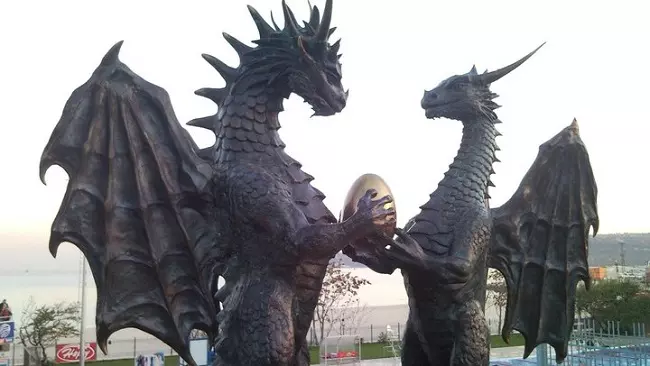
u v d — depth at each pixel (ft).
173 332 10.00
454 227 11.66
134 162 9.70
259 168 9.36
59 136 9.23
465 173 12.27
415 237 11.74
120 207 9.64
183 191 10.05
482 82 12.87
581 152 14.17
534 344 13.82
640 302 58.75
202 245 10.17
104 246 9.45
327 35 9.20
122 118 9.68
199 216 10.23
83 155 9.34
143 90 9.91
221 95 10.14
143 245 9.80
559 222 14.03
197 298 10.25
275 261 9.08
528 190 13.70
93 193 9.46
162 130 10.05
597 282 65.67
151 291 9.87
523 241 13.65
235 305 9.09
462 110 12.69
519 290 13.58
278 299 8.96
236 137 9.56
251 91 9.68
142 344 71.77
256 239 9.19
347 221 8.80
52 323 71.20
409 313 12.35
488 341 11.62
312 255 8.86
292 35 9.42
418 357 12.28
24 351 47.47
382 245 10.34
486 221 11.96
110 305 9.44
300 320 9.46
